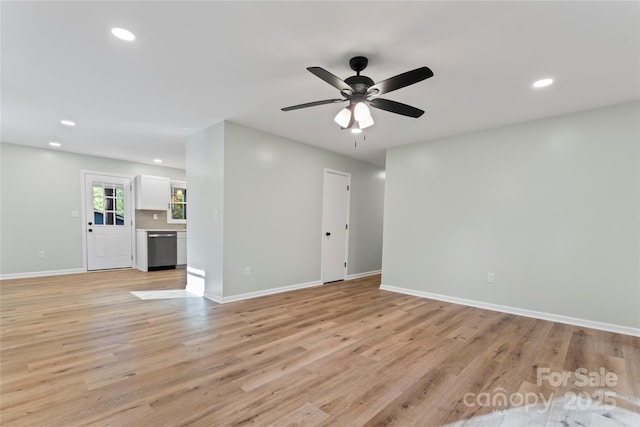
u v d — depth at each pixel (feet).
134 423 5.08
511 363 7.50
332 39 6.67
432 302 13.33
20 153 16.47
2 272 16.10
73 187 18.22
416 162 14.85
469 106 10.21
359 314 11.37
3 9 5.71
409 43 6.75
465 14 5.75
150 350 7.89
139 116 11.83
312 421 5.24
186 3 5.56
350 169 18.65
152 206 20.56
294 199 15.26
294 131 13.62
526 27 6.09
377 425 5.16
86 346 8.06
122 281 16.26
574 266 10.61
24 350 7.76
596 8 5.49
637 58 7.13
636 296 9.55
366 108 7.00
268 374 6.80
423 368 7.20
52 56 7.47
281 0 5.46
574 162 10.65
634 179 9.63
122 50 7.20
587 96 9.32
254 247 13.55
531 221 11.50
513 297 11.82
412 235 14.88
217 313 11.07
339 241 18.07
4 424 4.98
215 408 5.53
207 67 7.98
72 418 5.16
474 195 12.92
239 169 12.90
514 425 5.21
